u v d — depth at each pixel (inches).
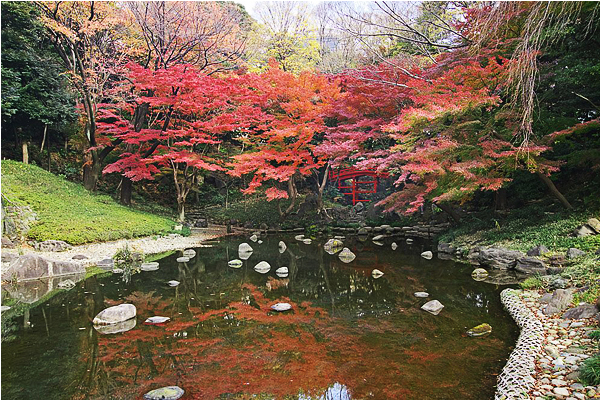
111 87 629.9
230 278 340.8
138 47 620.7
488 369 159.6
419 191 457.7
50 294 280.2
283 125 588.1
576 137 391.5
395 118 453.7
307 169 613.3
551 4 242.5
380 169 420.2
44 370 165.8
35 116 529.3
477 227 447.5
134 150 665.6
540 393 124.0
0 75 460.8
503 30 315.3
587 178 407.5
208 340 200.7
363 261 412.2
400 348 185.6
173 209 802.2
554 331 174.9
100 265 366.0
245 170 582.2
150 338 202.8
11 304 257.1
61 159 690.8
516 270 319.0
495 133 339.6
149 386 152.5
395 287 303.1
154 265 372.8
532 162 312.3
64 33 501.7
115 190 739.4
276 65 623.2
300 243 547.8
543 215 385.1
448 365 164.9
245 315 241.4
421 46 507.5
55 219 425.7
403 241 544.4
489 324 210.8
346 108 527.5
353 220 717.9
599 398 114.0
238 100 590.6
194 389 150.0
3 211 385.7
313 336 205.2
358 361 172.7
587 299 196.2
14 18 515.2
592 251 273.4
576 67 312.8
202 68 609.9
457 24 405.7
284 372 163.8
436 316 229.3
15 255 349.7
